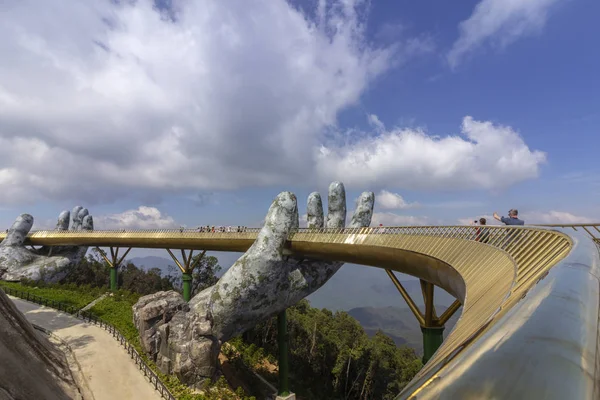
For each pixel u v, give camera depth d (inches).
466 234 798.5
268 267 1550.2
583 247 323.0
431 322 987.3
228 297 1531.7
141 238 2362.2
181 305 1630.2
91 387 1254.3
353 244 1235.2
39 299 2212.1
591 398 107.0
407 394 145.2
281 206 1624.0
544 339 137.5
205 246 2049.7
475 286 553.6
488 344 149.5
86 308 2142.0
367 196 1780.3
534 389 112.3
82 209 3331.7
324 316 3344.0
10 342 1056.2
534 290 207.9
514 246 569.3
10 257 2819.9
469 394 118.4
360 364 2536.9
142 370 1433.3
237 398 1427.2
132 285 3417.8
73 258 3029.0
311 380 2503.7
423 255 896.3
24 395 873.5
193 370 1406.3
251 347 2255.2
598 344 140.3
